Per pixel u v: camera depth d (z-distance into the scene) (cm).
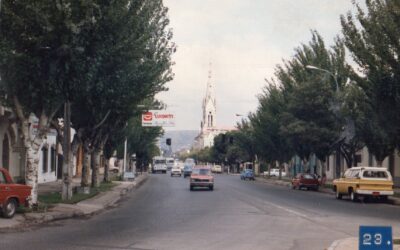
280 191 4547
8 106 2188
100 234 1655
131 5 2241
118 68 2328
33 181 2181
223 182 6341
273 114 6297
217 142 12962
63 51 2027
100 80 2250
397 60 2950
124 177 5919
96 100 2723
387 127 3306
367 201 3484
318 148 4931
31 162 2183
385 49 2953
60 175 5338
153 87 3344
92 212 2417
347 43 3244
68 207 2412
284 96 5656
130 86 2738
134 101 3094
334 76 4600
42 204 2358
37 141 2192
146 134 7575
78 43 2050
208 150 15812
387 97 3145
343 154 4756
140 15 2395
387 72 3048
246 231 1780
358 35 3192
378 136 3881
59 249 1336
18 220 1903
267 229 1850
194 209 2633
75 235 1622
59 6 1895
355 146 4647
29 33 1969
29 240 1493
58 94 2125
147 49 2853
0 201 1859
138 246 1411
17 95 2134
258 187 5200
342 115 4422
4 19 1923
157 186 5125
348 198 3756
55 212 2175
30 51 2038
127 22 2214
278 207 2795
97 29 2088
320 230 1850
